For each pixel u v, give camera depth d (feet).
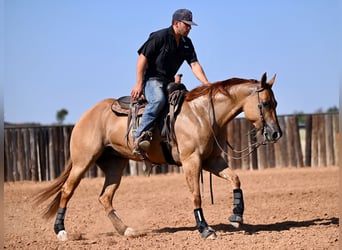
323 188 59.16
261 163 80.59
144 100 36.45
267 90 34.55
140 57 35.76
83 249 32.76
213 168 36.14
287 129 80.74
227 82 35.35
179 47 36.29
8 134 75.97
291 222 39.81
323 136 80.64
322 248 30.76
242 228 38.14
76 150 38.27
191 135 34.47
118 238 36.37
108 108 38.34
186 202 53.11
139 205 52.49
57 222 37.37
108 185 38.99
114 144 37.70
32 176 76.07
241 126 79.41
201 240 33.81
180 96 35.37
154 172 80.64
